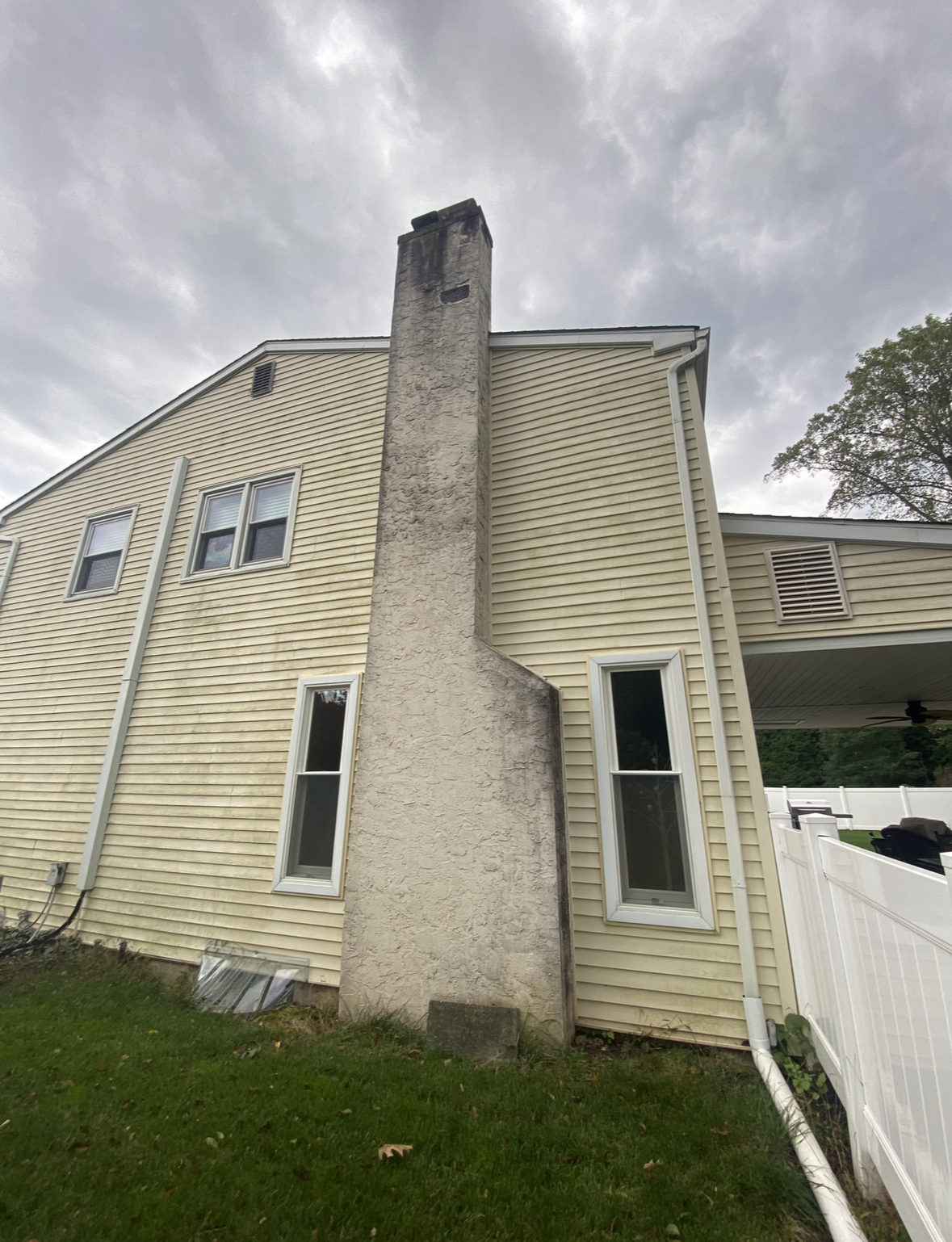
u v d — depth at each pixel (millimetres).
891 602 4586
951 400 18234
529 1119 2830
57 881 6578
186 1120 2797
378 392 6902
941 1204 1484
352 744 5469
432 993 3975
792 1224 2170
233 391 8133
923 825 8383
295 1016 4480
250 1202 2223
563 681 4906
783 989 3693
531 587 5297
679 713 4457
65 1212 2158
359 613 5965
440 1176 2416
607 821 4395
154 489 8297
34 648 8414
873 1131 2102
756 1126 2764
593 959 4160
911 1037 1738
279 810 5594
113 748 6781
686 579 4777
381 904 4301
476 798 4273
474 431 5477
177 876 5910
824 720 9586
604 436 5496
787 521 4949
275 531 7004
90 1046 3727
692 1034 3797
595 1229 2141
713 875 4066
